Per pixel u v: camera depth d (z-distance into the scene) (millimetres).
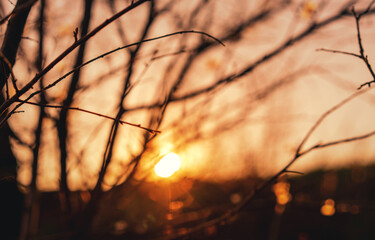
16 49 1002
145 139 1643
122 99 1521
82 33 1604
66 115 1685
